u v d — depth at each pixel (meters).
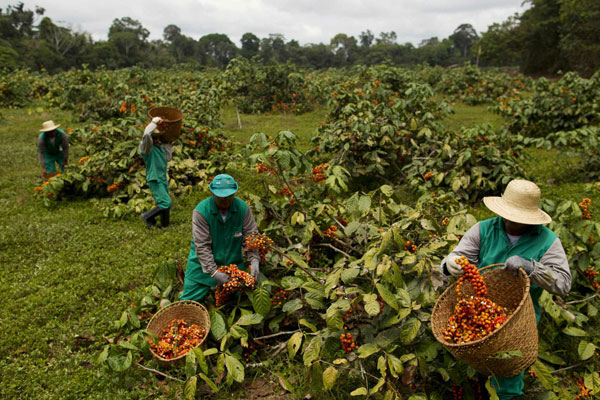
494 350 2.28
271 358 3.39
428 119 7.72
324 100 17.08
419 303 3.00
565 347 3.44
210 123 9.91
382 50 109.12
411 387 2.95
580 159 8.34
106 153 7.27
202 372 3.17
